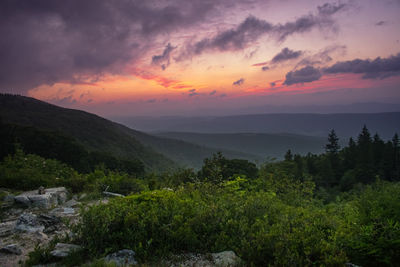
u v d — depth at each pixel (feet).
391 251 11.32
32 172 33.99
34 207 24.17
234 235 13.92
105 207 15.06
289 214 16.11
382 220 13.65
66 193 29.55
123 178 33.99
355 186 127.85
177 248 13.37
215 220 14.71
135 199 17.28
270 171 40.55
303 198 30.76
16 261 12.84
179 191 22.17
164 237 13.58
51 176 34.65
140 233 13.43
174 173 42.42
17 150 43.86
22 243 15.23
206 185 24.66
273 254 11.13
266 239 12.05
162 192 18.66
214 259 12.11
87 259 12.48
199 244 13.52
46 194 26.13
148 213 14.42
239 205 17.51
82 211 14.82
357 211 18.42
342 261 10.22
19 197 24.64
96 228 13.56
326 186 165.17
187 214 15.19
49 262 12.26
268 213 16.46
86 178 35.42
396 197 17.02
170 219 14.53
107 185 32.42
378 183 24.31
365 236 12.38
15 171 34.55
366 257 11.94
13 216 21.99
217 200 19.34
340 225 14.28
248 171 74.02
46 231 17.70
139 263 11.83
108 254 12.67
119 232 13.88
